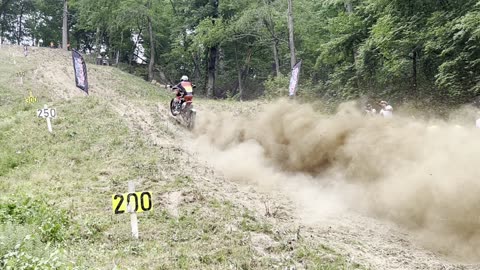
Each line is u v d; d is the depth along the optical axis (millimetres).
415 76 21297
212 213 7176
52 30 70188
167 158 10734
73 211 7508
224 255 5629
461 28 15672
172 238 6262
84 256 5602
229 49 46031
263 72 48125
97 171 10031
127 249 5848
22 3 70688
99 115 15984
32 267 4906
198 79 49406
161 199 7879
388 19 19844
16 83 27516
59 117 15672
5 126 15469
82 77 19625
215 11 41688
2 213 7047
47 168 10625
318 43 35781
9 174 10570
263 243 6020
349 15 25250
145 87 37344
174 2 49438
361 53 23609
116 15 48375
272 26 35531
